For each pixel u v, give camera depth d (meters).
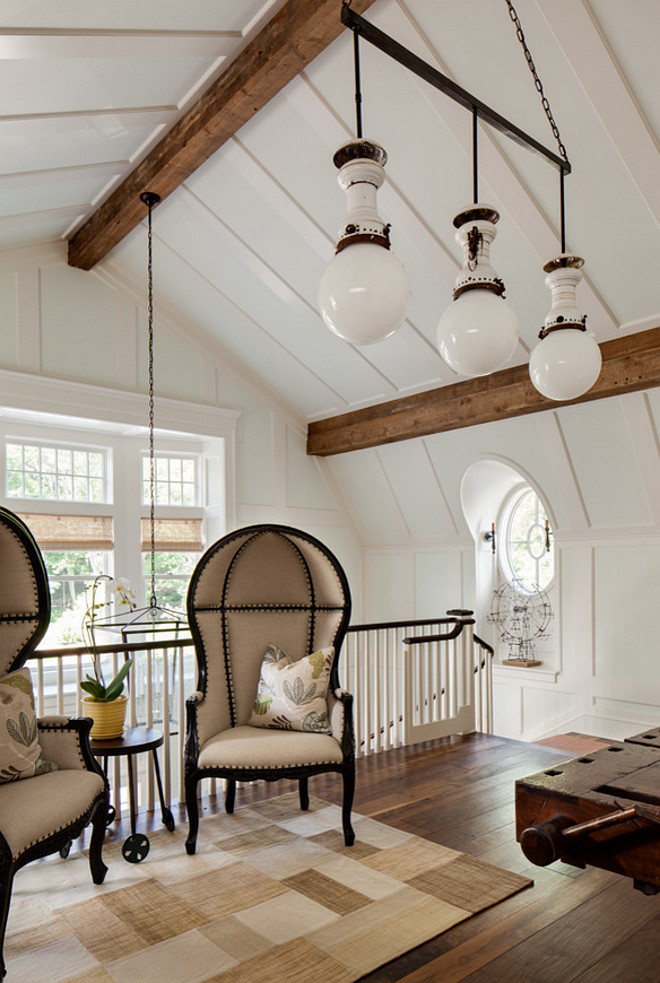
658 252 3.95
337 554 7.82
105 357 5.96
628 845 1.40
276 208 4.66
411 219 4.32
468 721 5.32
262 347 6.50
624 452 5.34
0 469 5.64
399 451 6.93
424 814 3.59
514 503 7.20
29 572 2.96
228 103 3.64
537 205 3.93
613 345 4.66
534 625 6.92
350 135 3.90
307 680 3.48
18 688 2.79
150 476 5.90
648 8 2.88
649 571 5.60
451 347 1.78
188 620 3.54
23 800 2.38
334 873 2.91
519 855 3.09
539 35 3.11
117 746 3.08
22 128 3.47
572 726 6.12
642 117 3.29
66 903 2.67
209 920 2.54
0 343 5.35
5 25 2.54
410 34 3.31
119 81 3.39
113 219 4.97
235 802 3.79
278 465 7.25
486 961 2.29
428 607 7.44
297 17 3.17
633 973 2.21
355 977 2.20
